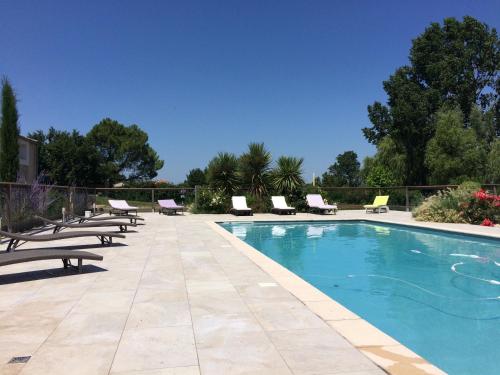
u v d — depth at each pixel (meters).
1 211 10.26
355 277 7.14
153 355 2.99
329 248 10.21
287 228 14.20
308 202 19.11
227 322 3.71
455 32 32.22
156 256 7.25
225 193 19.20
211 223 13.88
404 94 31.91
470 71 31.97
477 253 9.23
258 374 2.68
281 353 3.01
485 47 32.16
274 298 4.49
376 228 14.11
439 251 9.53
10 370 2.73
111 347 3.14
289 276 5.59
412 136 31.66
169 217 16.64
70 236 7.20
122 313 3.98
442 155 28.56
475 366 3.63
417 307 5.43
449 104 31.50
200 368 2.77
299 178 19.98
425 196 18.88
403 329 4.61
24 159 27.38
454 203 13.85
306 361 2.87
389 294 6.06
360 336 3.34
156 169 54.81
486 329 4.59
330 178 45.66
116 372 2.71
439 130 28.88
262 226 14.65
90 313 3.99
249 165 19.59
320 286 6.54
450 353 3.93
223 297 4.54
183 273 5.82
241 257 7.13
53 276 5.62
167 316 3.89
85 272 5.89
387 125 32.94
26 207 11.90
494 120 33.34
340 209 21.47
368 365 2.80
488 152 30.38
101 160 46.09
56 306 4.21
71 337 3.35
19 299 4.48
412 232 12.88
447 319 4.94
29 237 6.60
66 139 41.28
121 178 50.62
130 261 6.76
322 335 3.37
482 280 6.85
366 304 5.58
